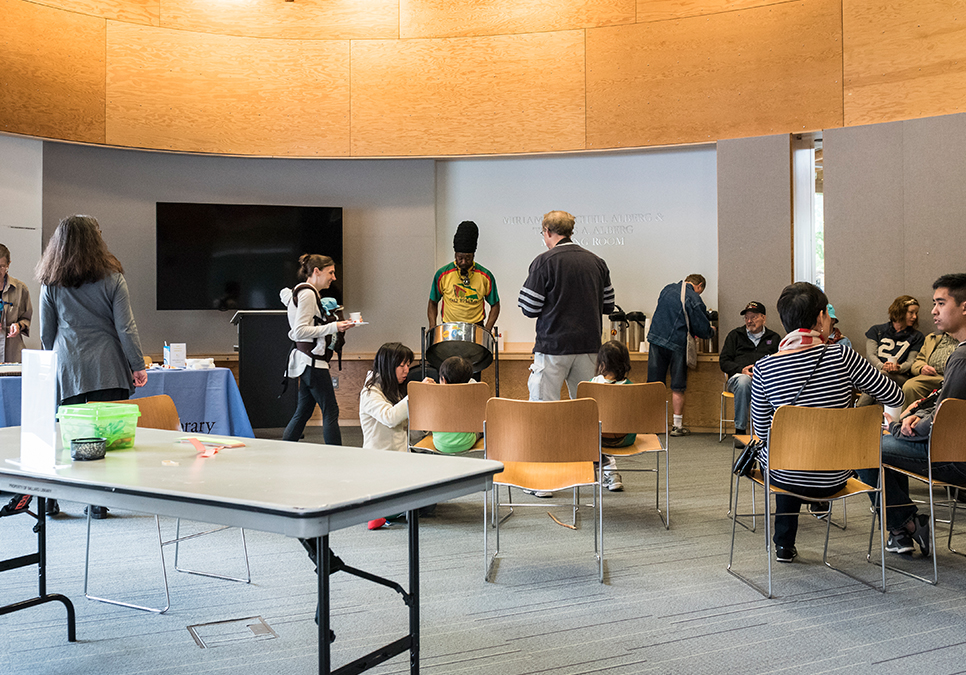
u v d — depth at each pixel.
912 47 6.43
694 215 7.40
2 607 2.23
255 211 7.41
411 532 1.91
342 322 4.84
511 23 7.47
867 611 2.69
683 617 2.63
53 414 1.92
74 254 3.45
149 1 7.18
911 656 2.31
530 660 2.28
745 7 6.97
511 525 3.89
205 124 7.34
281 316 6.62
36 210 6.76
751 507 4.28
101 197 7.19
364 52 7.55
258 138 7.46
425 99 7.55
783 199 6.87
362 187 7.73
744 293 7.00
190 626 2.55
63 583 2.97
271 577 3.05
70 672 2.21
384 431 3.90
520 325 7.74
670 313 6.85
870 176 6.57
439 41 7.53
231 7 7.40
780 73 6.89
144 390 4.67
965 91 6.24
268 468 1.86
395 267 7.78
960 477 3.12
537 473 3.31
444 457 2.03
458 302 6.86
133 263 7.31
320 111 7.53
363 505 1.52
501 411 3.09
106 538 3.61
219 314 7.60
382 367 3.93
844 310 6.69
